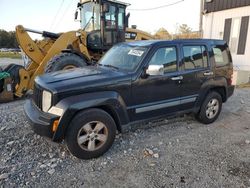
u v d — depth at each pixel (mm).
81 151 3670
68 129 3574
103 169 3510
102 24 9141
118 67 4480
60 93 3500
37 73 7648
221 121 5656
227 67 5680
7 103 7016
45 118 3520
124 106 4043
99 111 3764
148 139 4527
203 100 5262
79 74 4105
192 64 4984
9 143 4227
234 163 3701
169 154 3965
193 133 4879
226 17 12633
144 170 3488
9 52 51250
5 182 3164
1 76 6914
